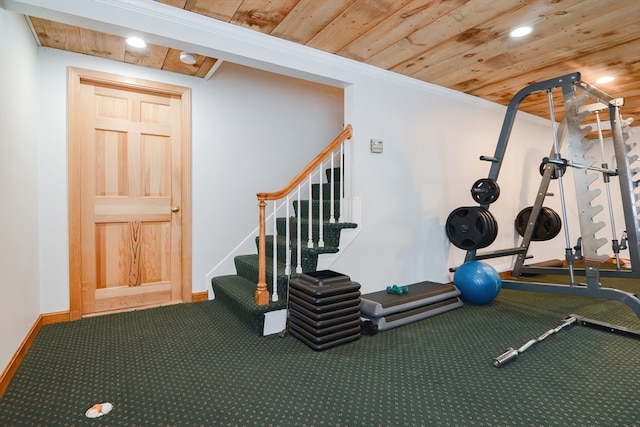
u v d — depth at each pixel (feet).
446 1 6.53
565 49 8.69
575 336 7.76
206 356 6.71
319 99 12.98
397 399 5.22
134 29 6.35
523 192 14.65
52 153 8.43
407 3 6.58
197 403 5.10
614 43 8.35
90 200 9.09
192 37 6.94
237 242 11.20
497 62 9.47
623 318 9.19
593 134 17.74
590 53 8.93
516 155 14.32
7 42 5.88
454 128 11.99
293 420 4.72
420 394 5.36
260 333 7.79
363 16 7.05
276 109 11.97
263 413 4.87
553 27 7.56
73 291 8.70
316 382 5.72
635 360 6.54
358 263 9.68
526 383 5.69
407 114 10.69
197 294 10.44
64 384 5.62
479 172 12.82
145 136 9.83
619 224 17.57
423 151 11.14
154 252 10.03
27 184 7.22
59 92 8.50
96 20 6.00
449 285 10.44
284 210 12.19
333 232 9.24
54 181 8.47
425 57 9.13
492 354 6.84
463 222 10.70
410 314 8.76
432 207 11.44
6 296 5.72
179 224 10.33
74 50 8.52
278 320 8.02
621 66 9.82
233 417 4.79
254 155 11.51
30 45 7.41
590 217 8.55
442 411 4.91
